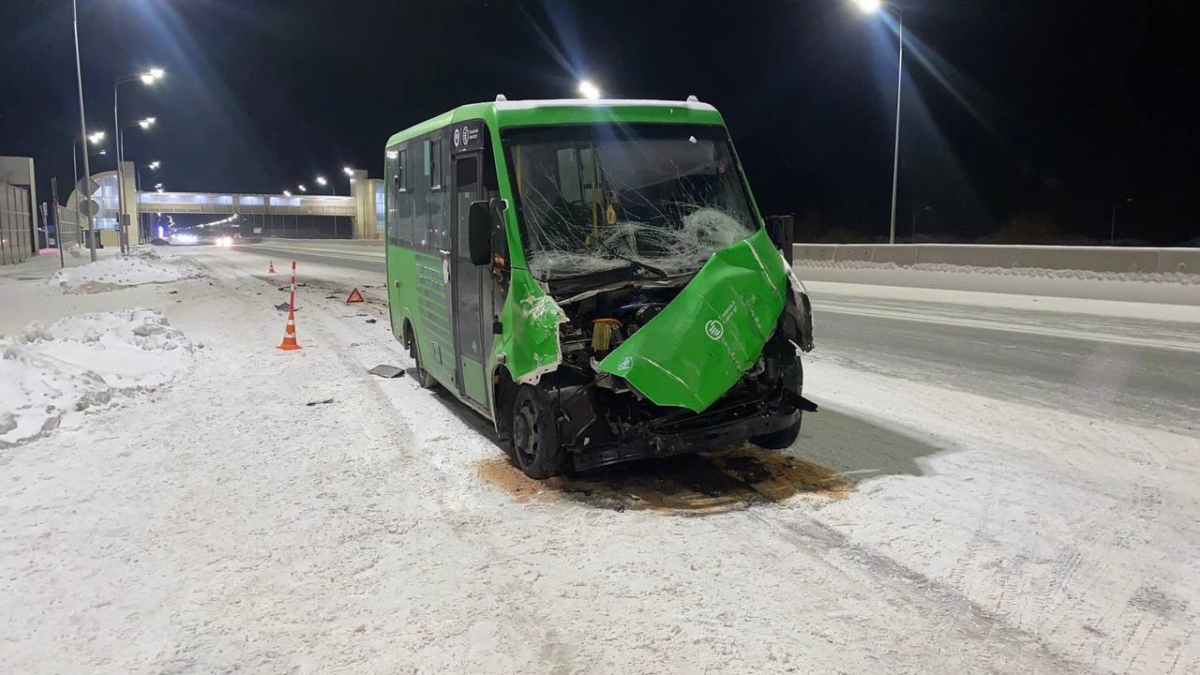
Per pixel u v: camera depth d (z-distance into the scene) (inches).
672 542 196.2
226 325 616.4
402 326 398.6
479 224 237.0
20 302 830.5
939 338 478.9
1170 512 207.3
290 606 170.1
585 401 222.7
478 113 259.6
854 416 303.6
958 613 160.6
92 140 2487.7
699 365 212.7
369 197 4033.0
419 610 167.2
